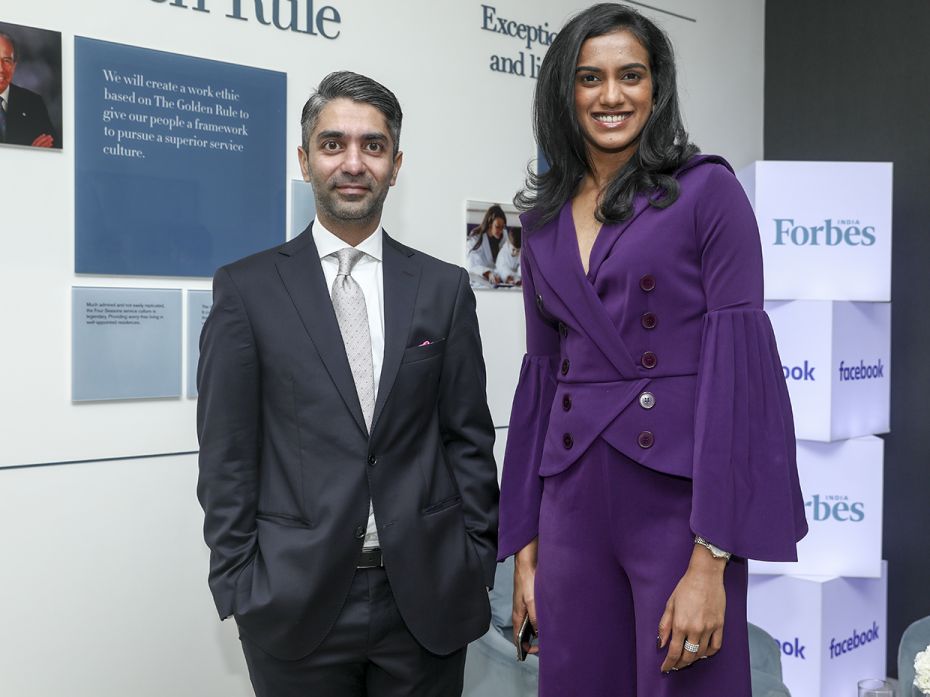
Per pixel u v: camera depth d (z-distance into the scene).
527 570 1.61
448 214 3.05
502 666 2.23
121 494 2.46
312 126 1.73
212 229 2.56
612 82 1.37
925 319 3.54
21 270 2.29
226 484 1.70
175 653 2.57
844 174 3.30
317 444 1.68
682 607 1.28
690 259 1.33
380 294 1.81
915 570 3.61
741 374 1.29
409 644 1.75
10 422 2.29
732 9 3.93
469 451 1.85
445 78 3.03
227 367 1.70
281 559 1.66
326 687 1.74
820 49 3.86
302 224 2.73
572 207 1.48
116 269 2.41
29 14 2.26
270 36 2.65
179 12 2.48
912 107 3.55
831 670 3.31
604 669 1.43
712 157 1.36
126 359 2.44
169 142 2.48
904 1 3.56
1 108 2.23
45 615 2.36
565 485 1.43
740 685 1.34
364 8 2.84
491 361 3.18
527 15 3.25
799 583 3.29
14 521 2.31
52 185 2.32
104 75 2.37
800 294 3.31
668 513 1.34
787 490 1.28
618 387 1.36
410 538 1.70
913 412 3.60
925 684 1.58
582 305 1.39
